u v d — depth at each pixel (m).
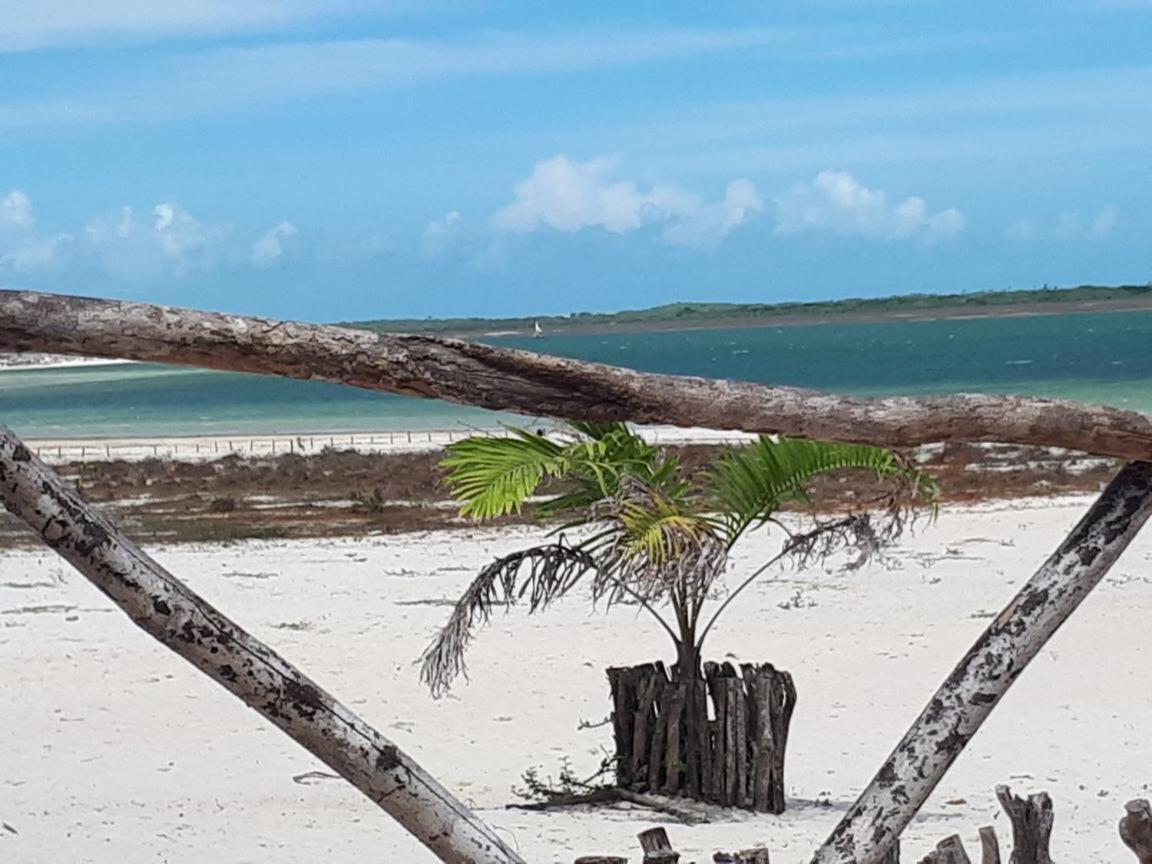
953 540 26.00
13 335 2.11
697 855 8.40
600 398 2.32
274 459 44.84
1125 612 18.34
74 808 10.16
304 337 2.20
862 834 2.68
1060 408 2.54
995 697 2.71
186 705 13.98
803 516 28.14
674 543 6.59
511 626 18.19
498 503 8.33
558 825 9.52
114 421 83.56
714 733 10.19
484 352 2.26
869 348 191.62
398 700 14.24
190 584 22.30
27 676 15.38
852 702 14.03
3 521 29.47
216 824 9.57
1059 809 9.60
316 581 22.61
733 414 2.40
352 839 9.10
